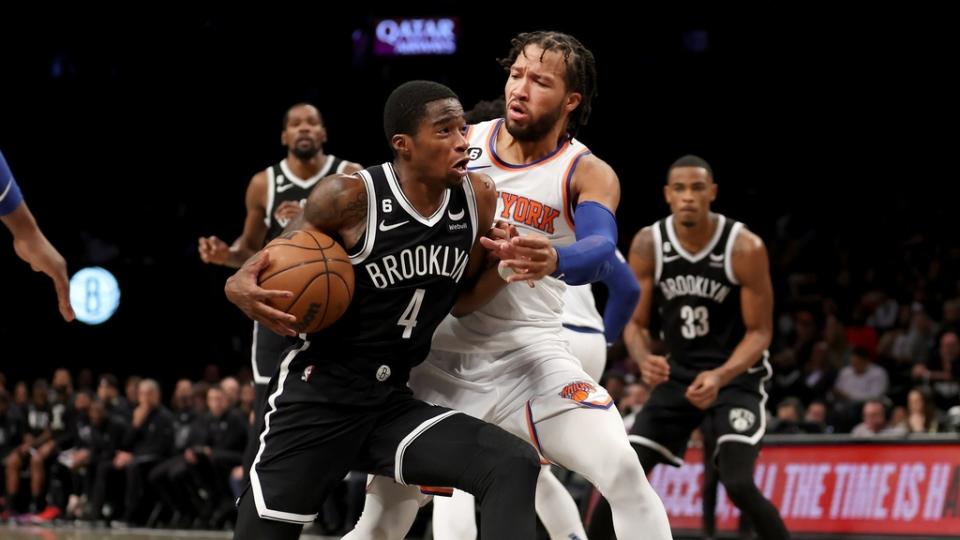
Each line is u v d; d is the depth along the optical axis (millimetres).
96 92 17969
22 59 17859
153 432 11648
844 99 16547
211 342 16016
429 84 3193
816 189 16141
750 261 5684
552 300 3746
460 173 3195
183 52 17938
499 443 3170
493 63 17453
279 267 3076
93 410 12164
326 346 3297
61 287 3600
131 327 16297
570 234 3734
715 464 5723
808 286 13492
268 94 17938
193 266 16672
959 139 15953
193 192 17703
